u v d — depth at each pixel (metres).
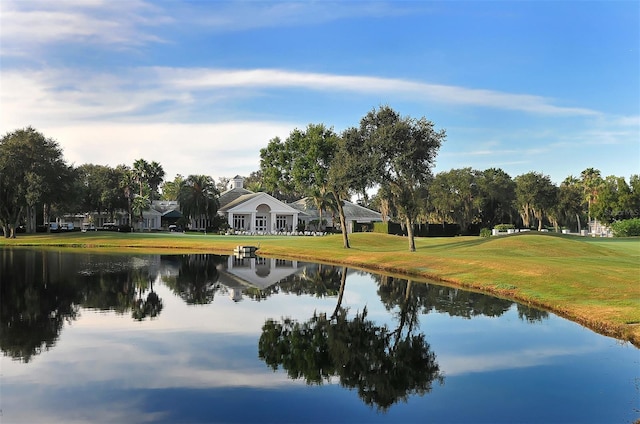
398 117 43.28
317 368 13.43
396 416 10.23
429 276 31.97
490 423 9.82
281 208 94.12
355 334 17.19
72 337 16.44
